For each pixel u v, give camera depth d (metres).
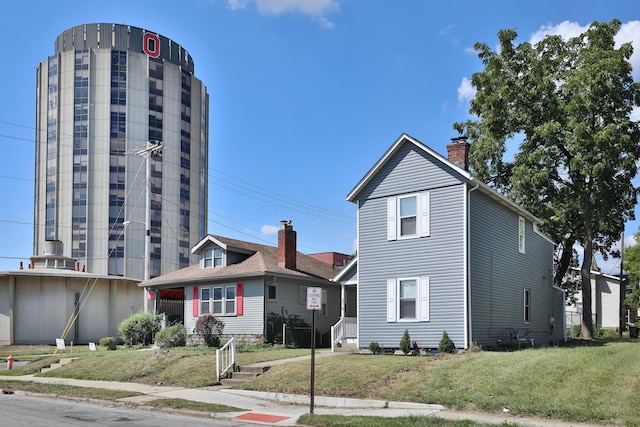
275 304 31.56
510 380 14.80
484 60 37.97
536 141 33.66
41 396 18.91
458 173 21.78
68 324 43.66
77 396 17.95
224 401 16.42
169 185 90.75
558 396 13.34
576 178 32.66
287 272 32.12
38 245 87.31
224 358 22.12
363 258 23.91
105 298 46.38
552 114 32.59
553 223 34.91
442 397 14.20
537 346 26.41
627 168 30.88
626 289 53.16
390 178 23.62
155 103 91.00
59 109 88.62
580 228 37.22
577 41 35.59
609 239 40.50
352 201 24.62
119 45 90.62
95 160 86.62
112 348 33.66
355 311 35.38
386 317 22.92
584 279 32.47
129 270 84.94
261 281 31.08
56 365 26.36
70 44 91.50
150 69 91.25
